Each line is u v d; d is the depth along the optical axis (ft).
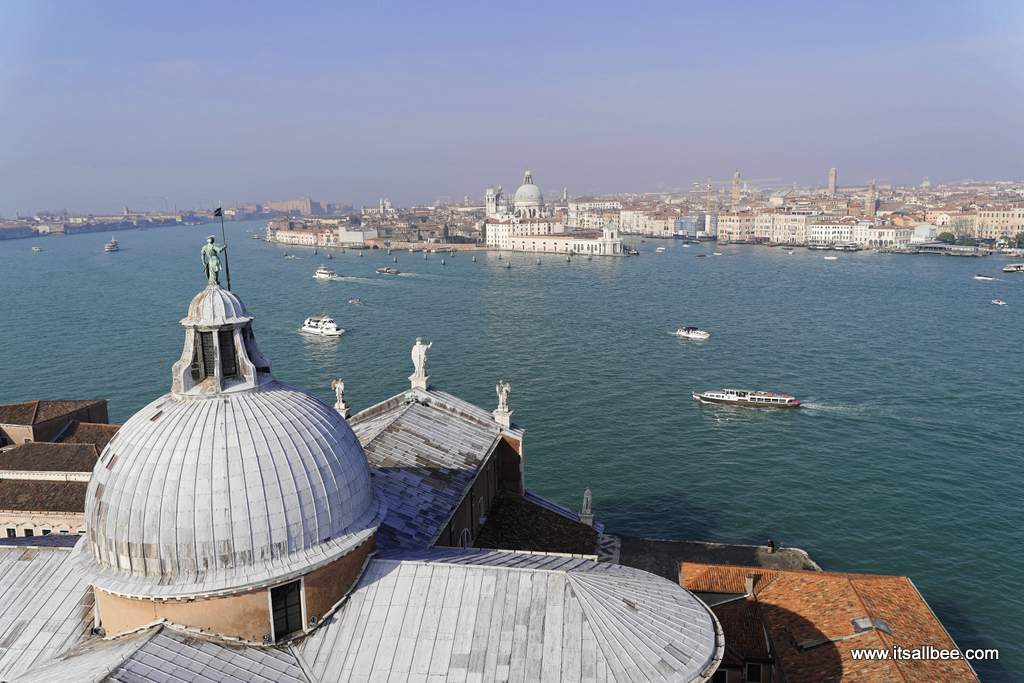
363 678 100.48
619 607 106.52
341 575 110.93
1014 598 227.61
